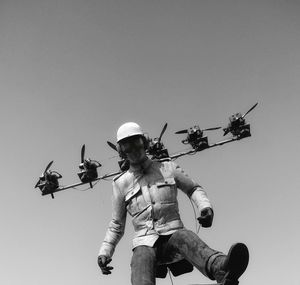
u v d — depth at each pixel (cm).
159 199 417
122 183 435
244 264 346
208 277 366
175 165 435
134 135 425
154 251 403
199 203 410
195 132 652
